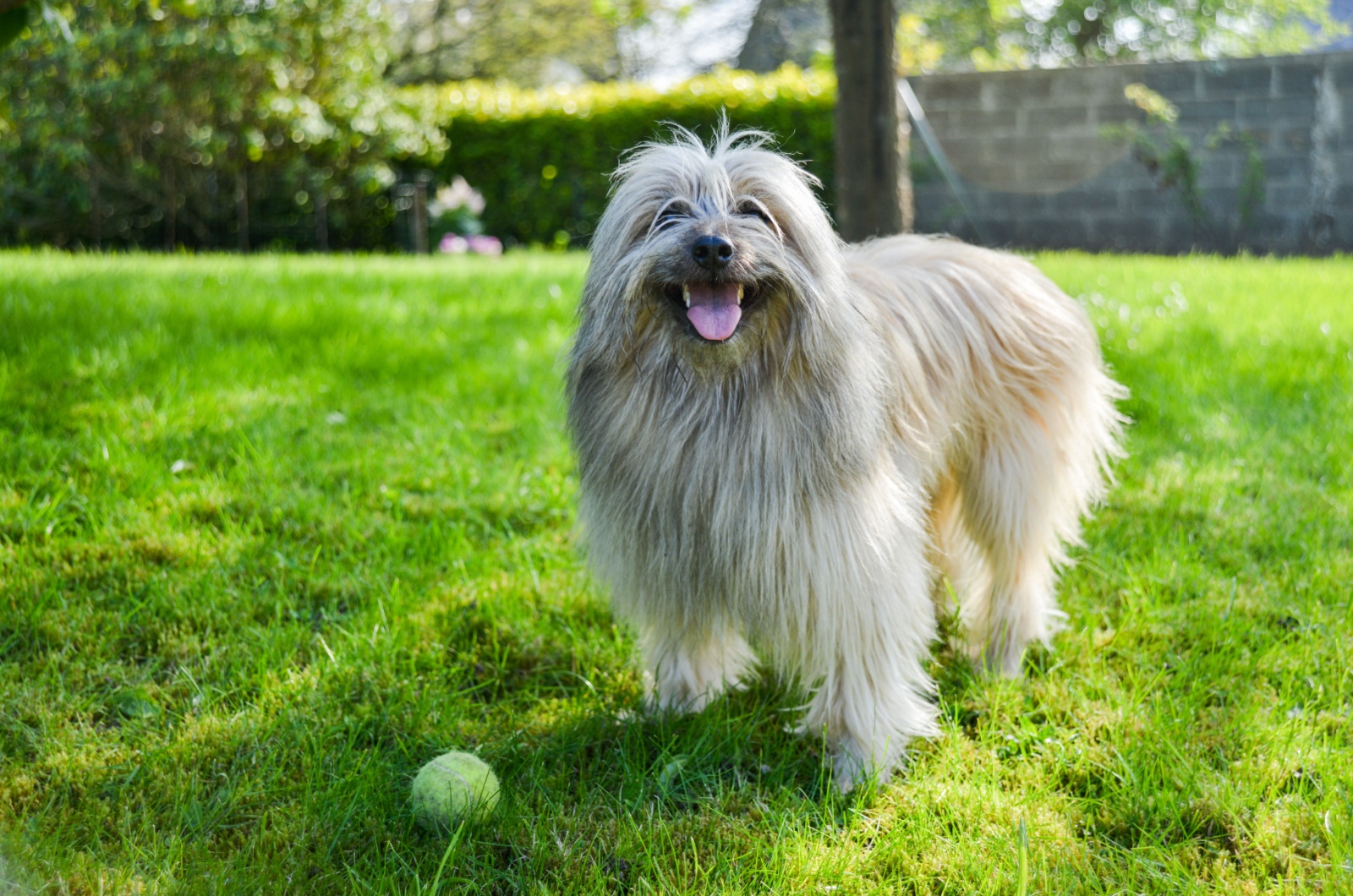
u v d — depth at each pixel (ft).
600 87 52.65
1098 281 33.32
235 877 8.14
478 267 36.37
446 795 8.85
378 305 26.25
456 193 51.98
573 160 50.83
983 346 11.60
